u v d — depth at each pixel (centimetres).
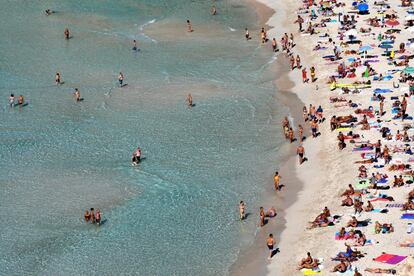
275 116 11225
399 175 8744
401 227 7638
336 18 15500
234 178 9406
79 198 9044
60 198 9056
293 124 10862
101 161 10012
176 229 8319
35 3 17138
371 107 10738
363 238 7381
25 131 10944
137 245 8038
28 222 8531
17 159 10094
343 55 13250
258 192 9031
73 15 16462
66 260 7819
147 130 10912
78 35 15238
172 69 13412
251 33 15538
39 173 9700
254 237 8056
